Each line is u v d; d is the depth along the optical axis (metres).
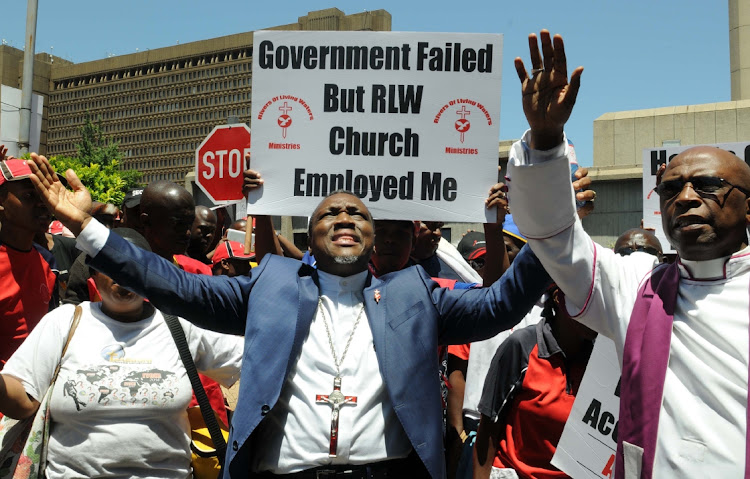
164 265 2.64
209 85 99.88
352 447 2.53
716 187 2.07
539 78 2.21
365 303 2.74
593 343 3.06
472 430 3.83
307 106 3.59
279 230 13.66
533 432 3.06
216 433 3.16
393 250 3.77
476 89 3.52
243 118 97.38
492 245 3.62
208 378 3.47
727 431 1.94
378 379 2.61
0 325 3.79
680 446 1.99
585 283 2.30
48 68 110.88
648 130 26.86
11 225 3.87
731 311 2.02
